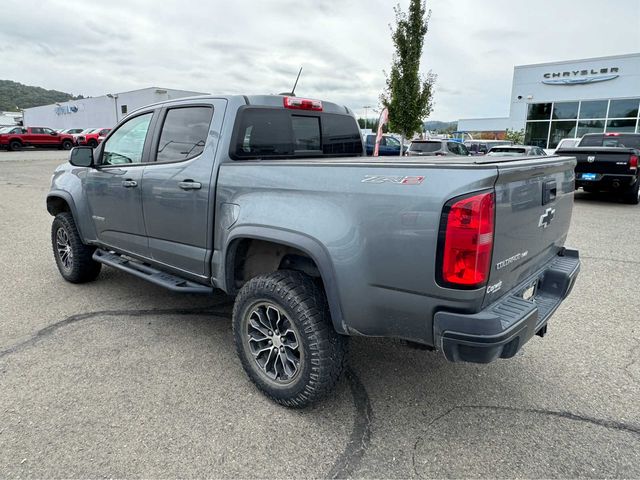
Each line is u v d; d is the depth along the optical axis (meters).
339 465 2.34
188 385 3.03
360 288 2.36
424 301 2.20
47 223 8.35
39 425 2.58
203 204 3.16
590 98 21.80
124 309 4.28
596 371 3.27
